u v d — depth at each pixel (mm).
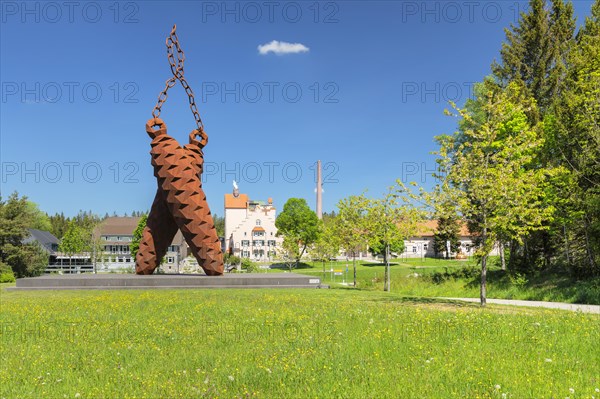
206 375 7535
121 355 8891
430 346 9430
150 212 27875
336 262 91375
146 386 7027
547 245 35250
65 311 15344
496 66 45031
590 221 29328
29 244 54469
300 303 17641
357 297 21250
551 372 7629
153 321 12875
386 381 7074
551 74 41312
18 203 54844
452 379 7191
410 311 15383
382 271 63062
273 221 107438
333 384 6918
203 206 26969
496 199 18750
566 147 31969
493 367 7848
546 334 10766
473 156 19578
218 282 25703
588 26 38094
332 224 58375
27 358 8734
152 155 26922
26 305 17219
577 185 29312
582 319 13641
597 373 7730
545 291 28500
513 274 33250
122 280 24922
